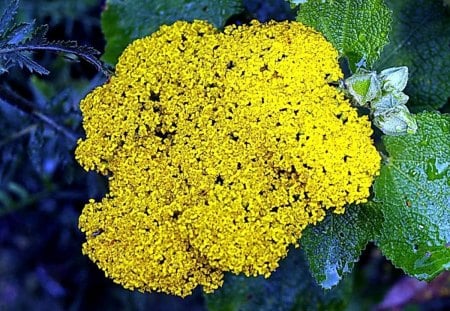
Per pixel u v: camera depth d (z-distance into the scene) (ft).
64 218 1.80
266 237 1.09
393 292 1.70
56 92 1.57
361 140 1.08
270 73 1.09
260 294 1.37
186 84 1.11
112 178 1.13
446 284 1.68
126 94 1.12
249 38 1.11
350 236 1.13
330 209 1.13
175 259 1.10
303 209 1.09
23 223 1.86
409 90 1.30
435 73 1.29
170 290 1.12
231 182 1.09
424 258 1.17
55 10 1.65
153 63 1.13
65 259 1.87
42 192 1.69
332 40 1.17
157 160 1.11
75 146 1.43
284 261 1.37
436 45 1.29
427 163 1.16
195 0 1.29
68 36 1.68
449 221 1.16
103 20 1.32
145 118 1.12
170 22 1.30
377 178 1.18
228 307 1.36
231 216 1.08
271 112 1.08
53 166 1.67
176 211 1.10
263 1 1.35
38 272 1.90
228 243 1.08
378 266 1.70
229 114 1.09
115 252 1.11
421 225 1.17
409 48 1.30
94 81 1.52
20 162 1.64
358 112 1.19
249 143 1.09
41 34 1.14
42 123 1.43
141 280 1.11
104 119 1.12
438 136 1.16
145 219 1.10
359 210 1.13
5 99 1.36
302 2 1.15
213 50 1.12
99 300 1.82
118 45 1.32
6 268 1.93
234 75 1.10
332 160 1.07
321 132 1.07
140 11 1.31
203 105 1.10
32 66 1.15
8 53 1.15
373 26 1.15
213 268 1.12
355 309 1.69
